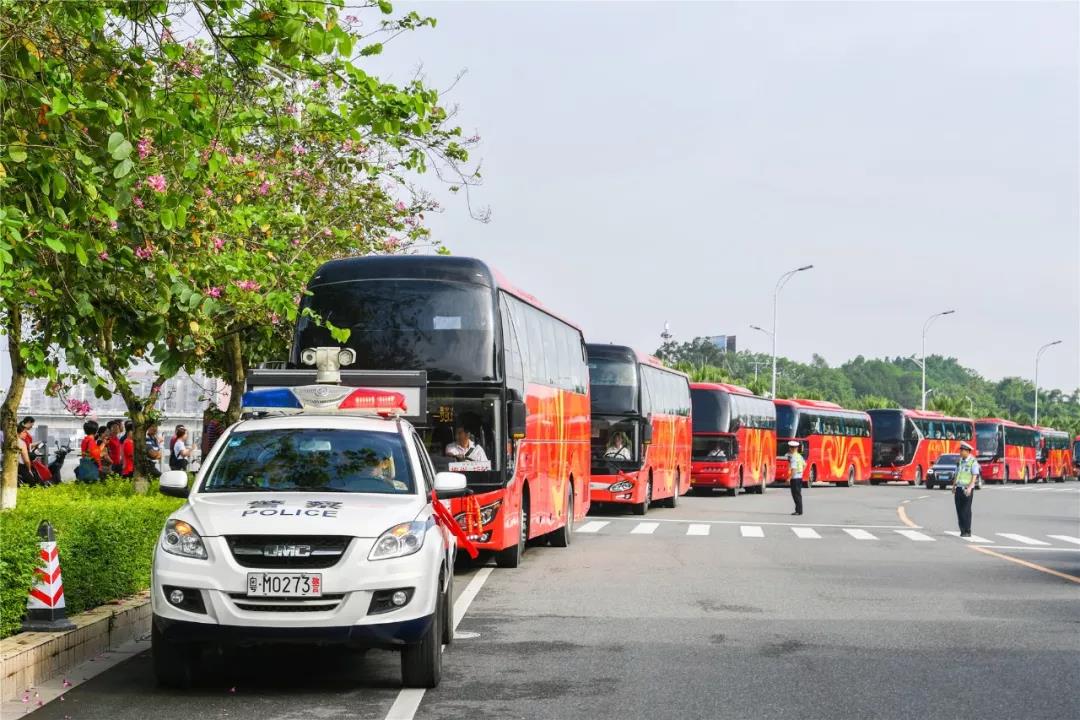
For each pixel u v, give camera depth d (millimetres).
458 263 17641
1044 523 35562
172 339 12586
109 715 8312
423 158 13289
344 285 17562
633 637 11844
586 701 8922
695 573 17938
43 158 9281
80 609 10867
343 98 13500
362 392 11352
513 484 17844
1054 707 8859
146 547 12586
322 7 9141
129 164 9070
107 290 10711
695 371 97062
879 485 70375
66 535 10836
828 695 9211
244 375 22641
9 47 9250
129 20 9656
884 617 13508
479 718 8375
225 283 12078
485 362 17312
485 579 16766
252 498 9555
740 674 10008
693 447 46156
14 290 10578
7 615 9555
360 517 9141
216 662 10375
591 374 32844
